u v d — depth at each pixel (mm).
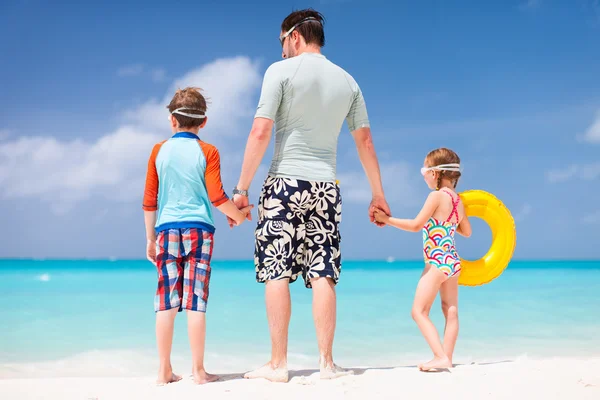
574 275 20938
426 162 3529
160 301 2801
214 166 2900
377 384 2582
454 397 2377
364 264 44438
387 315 7500
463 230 3506
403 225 3234
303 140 2877
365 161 3213
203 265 2832
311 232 2900
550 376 2699
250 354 4812
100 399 2350
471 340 5441
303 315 7359
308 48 3037
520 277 18969
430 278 3199
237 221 2963
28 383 2693
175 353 4785
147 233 3037
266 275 2820
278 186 2840
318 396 2383
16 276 20141
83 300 9570
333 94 2943
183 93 3053
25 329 6113
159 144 3008
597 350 4906
